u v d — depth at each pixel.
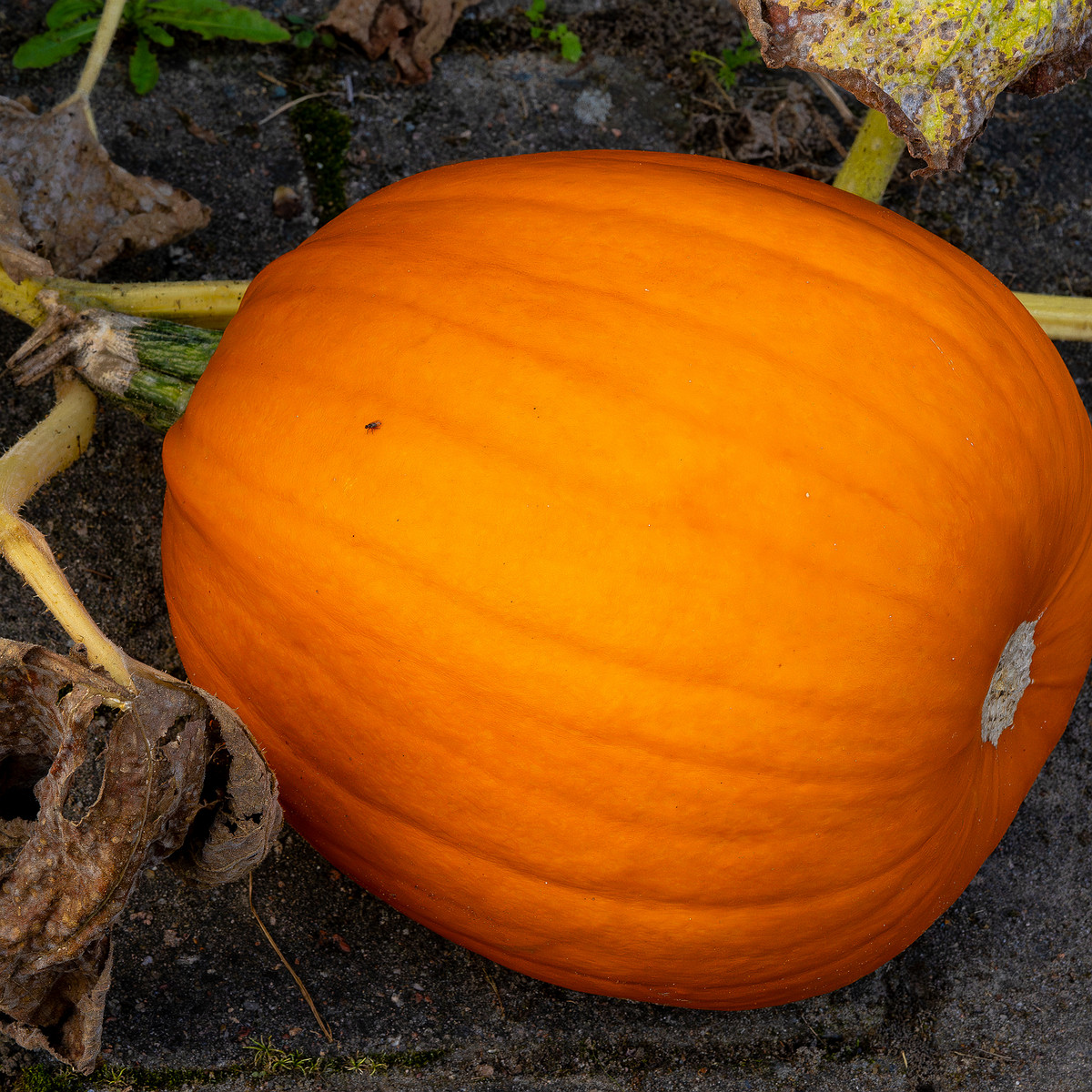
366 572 1.09
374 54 1.30
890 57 1.12
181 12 1.28
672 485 1.08
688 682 1.08
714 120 1.32
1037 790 1.26
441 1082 1.20
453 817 1.10
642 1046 1.21
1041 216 1.33
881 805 1.10
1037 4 1.12
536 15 1.32
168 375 1.17
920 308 1.12
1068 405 1.15
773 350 1.09
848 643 1.08
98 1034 1.11
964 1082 1.22
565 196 1.12
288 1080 1.19
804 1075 1.21
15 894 1.08
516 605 1.08
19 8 1.28
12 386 1.24
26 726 1.10
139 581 1.24
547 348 1.09
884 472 1.09
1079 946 1.24
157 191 1.23
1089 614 1.17
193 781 1.09
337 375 1.10
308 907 1.21
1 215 1.20
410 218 1.13
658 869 1.10
